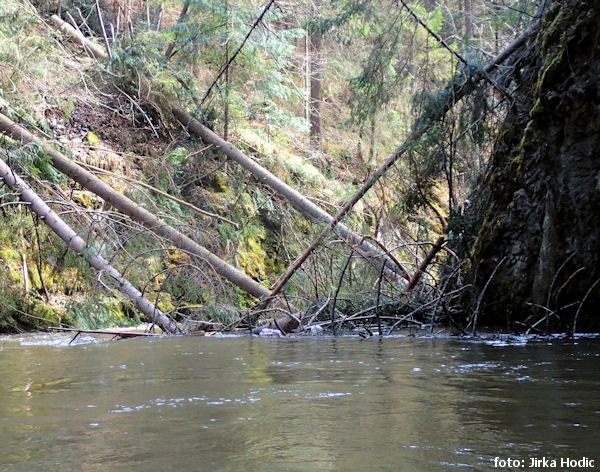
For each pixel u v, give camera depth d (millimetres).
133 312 8469
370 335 5605
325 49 15648
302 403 2232
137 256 7750
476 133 7285
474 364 3354
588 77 5488
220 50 11227
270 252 11445
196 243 8492
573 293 5512
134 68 11008
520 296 5789
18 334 7227
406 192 7926
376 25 8711
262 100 13422
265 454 1536
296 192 11148
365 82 8453
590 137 5461
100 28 14289
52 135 10031
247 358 3865
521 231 5844
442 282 7031
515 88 7066
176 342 5363
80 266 7855
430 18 9008
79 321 7773
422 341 4961
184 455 1537
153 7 14914
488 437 1688
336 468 1407
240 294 9695
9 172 7871
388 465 1428
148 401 2324
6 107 9328
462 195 8305
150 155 11250
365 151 13930
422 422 1887
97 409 2180
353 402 2242
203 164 11422
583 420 1889
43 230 8461
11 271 7883
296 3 14328
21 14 10109
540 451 1537
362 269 7938
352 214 10008
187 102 11562
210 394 2459
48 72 10359
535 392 2420
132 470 1412
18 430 1858
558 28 5820
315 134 16062
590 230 5426
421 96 7625
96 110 11383
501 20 8109
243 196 11336
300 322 6656
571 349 4141
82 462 1489
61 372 3289
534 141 5852
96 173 9914
